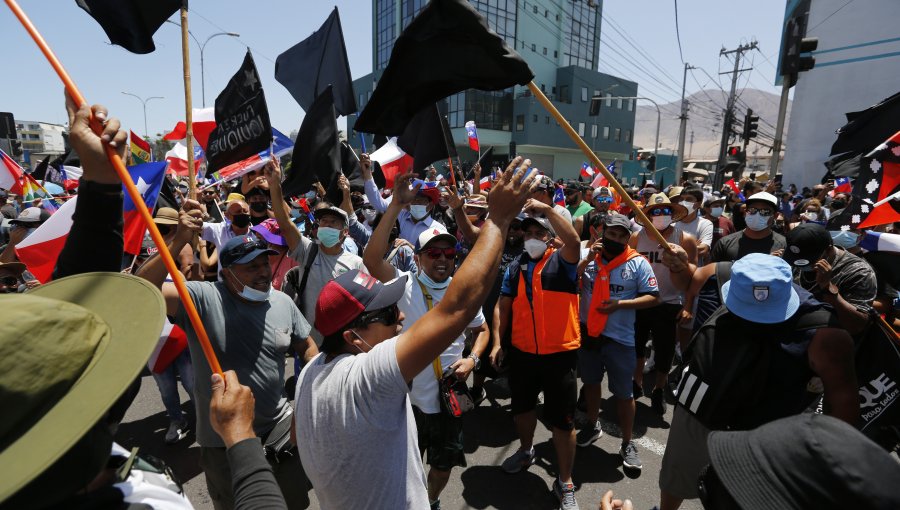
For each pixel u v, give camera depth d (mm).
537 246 3203
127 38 2449
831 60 21297
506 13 41719
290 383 4375
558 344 3041
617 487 3352
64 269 1136
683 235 4719
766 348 1989
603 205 7555
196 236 3752
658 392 4383
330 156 4301
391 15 43000
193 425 4113
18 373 654
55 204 6723
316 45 4625
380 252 2811
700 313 3990
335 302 1521
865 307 2643
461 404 2727
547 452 3758
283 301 2723
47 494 705
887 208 3344
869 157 3498
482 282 1260
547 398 3148
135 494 893
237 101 3787
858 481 819
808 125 22328
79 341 741
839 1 20891
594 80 47938
